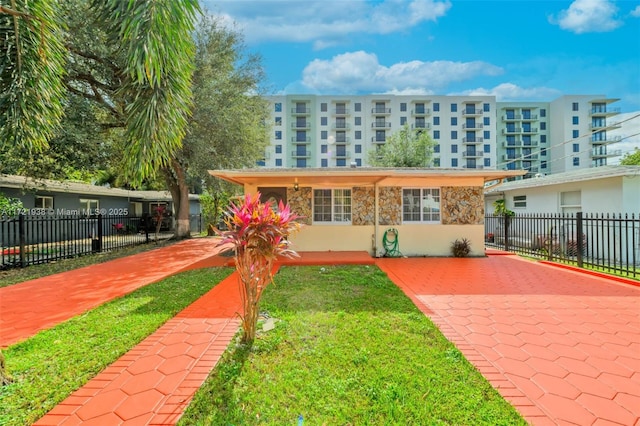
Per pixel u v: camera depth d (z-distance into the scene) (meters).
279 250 3.54
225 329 3.91
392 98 54.72
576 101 55.31
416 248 10.02
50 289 6.02
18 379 2.79
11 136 4.10
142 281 6.70
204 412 2.38
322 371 2.91
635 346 3.43
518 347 3.41
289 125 54.97
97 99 10.31
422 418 2.29
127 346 3.42
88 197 18.50
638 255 9.34
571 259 9.19
